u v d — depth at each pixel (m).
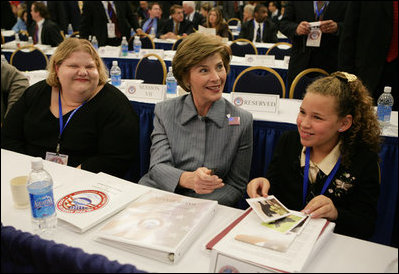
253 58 4.54
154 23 7.51
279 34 7.48
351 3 2.73
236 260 0.82
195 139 1.54
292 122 2.29
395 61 2.68
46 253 0.77
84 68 1.85
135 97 2.89
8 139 2.02
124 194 1.21
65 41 1.90
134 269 0.72
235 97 2.61
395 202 2.08
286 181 1.45
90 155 2.00
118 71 3.18
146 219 1.03
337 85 1.23
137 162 2.78
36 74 3.49
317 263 0.87
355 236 1.24
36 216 0.98
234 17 11.00
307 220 1.00
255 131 2.43
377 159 1.32
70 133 1.92
